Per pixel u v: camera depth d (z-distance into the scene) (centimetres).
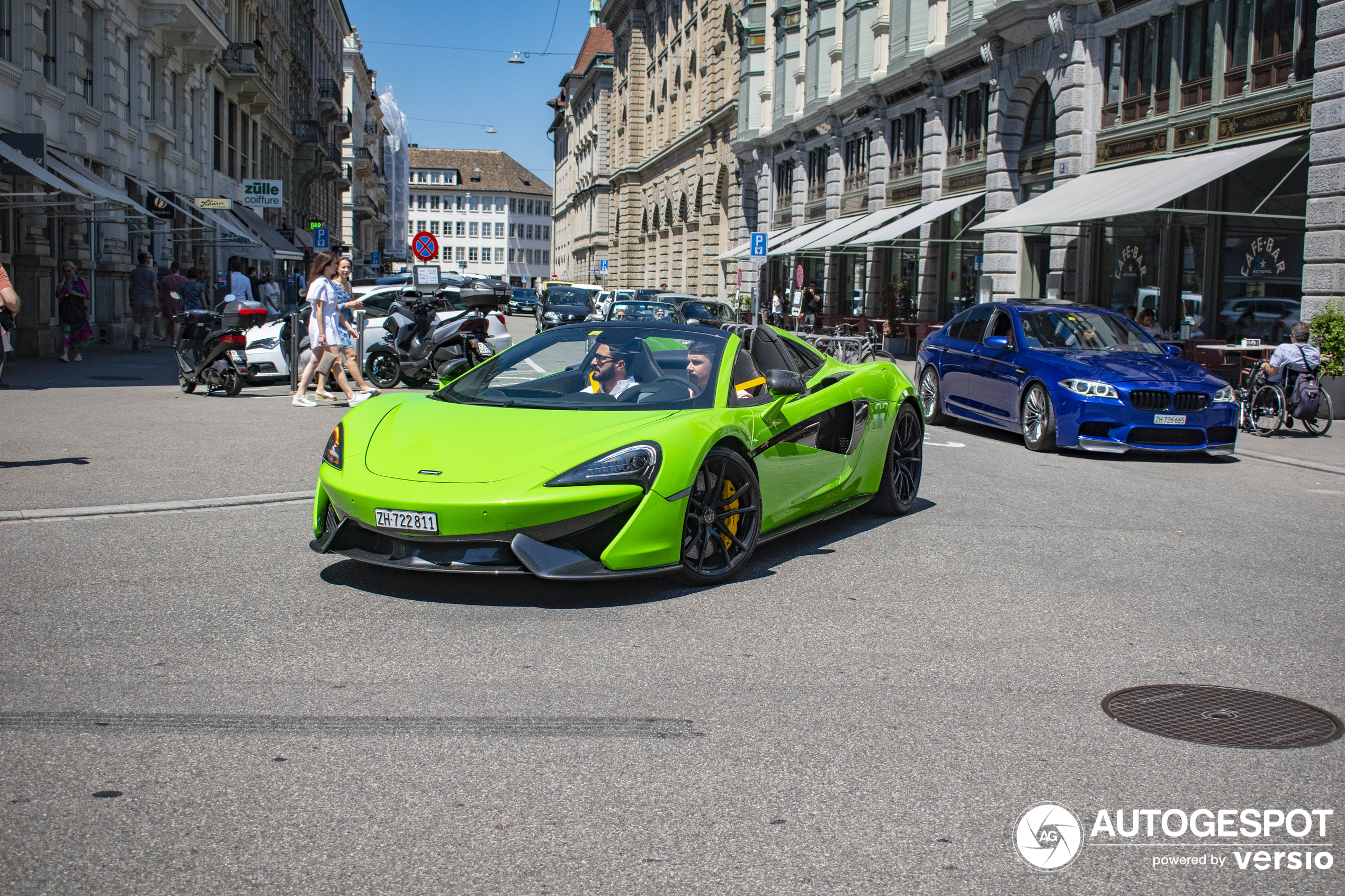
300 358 1562
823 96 3750
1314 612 530
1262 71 1720
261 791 317
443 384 655
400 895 263
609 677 417
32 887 262
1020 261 2475
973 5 2614
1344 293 1548
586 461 502
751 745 356
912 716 385
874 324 3162
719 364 605
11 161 1574
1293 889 277
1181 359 1173
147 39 2602
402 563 502
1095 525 736
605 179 8525
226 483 805
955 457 1068
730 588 551
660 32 6500
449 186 15888
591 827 299
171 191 2756
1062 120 2214
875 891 270
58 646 440
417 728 364
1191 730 377
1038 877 279
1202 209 1852
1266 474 1029
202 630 464
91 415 1197
